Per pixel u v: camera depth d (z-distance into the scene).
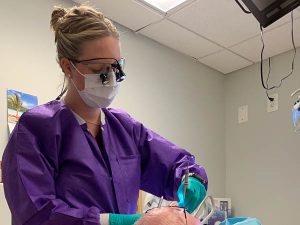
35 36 2.22
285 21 2.62
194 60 3.23
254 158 3.10
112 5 2.49
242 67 3.33
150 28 2.76
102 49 1.08
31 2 2.25
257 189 3.03
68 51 1.10
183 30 2.77
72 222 0.90
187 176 1.07
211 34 2.82
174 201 1.09
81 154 1.07
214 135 3.26
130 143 1.21
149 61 2.86
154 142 1.24
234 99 3.36
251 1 1.93
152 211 0.87
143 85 2.77
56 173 1.04
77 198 1.03
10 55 2.09
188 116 3.07
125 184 1.13
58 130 1.06
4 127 1.97
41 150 1.02
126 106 2.63
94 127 1.17
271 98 3.07
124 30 2.74
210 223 1.88
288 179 2.84
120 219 0.91
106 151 1.14
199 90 3.22
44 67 2.22
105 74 1.11
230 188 3.22
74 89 1.15
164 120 2.87
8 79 2.05
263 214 2.94
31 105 2.11
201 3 2.46
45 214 0.92
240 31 2.76
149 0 2.45
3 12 2.11
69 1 2.43
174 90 3.00
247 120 3.22
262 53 3.04
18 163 0.97
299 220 2.72
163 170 1.20
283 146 2.92
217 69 3.39
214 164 3.21
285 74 3.02
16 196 0.95
